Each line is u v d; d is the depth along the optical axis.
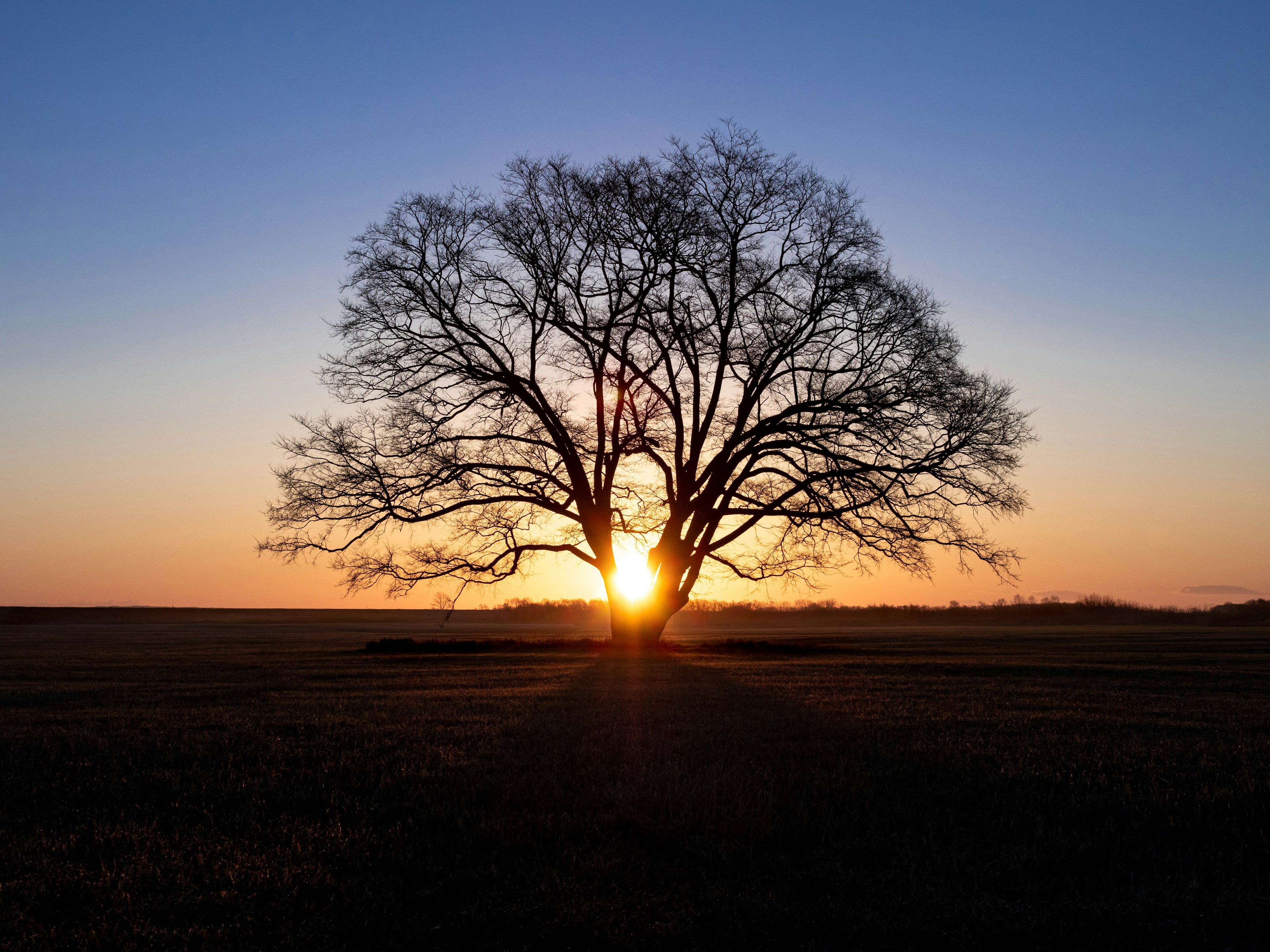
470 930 5.45
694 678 20.30
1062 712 13.74
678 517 30.06
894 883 6.16
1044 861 6.56
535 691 17.16
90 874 6.20
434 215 29.11
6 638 60.25
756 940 5.38
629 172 28.67
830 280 28.80
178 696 16.84
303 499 28.45
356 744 10.73
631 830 7.16
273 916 5.63
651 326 29.16
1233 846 6.92
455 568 30.03
